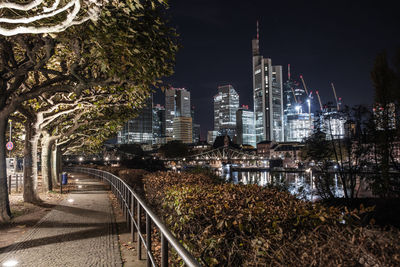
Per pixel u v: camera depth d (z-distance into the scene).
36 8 7.35
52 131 21.97
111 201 15.15
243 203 4.59
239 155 164.75
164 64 9.63
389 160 14.62
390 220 9.70
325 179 16.77
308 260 2.38
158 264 5.68
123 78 9.25
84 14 7.64
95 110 19.92
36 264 5.73
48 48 9.71
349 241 2.36
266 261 2.83
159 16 8.83
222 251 3.53
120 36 7.81
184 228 4.59
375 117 14.73
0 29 6.25
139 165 65.69
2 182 10.22
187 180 8.95
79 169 52.44
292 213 3.59
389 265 2.09
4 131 10.56
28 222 9.81
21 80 11.05
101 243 7.23
